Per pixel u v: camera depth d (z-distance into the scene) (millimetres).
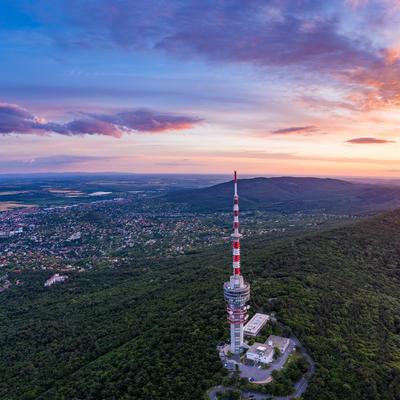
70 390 143125
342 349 136250
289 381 119250
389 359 138250
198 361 134250
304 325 149000
